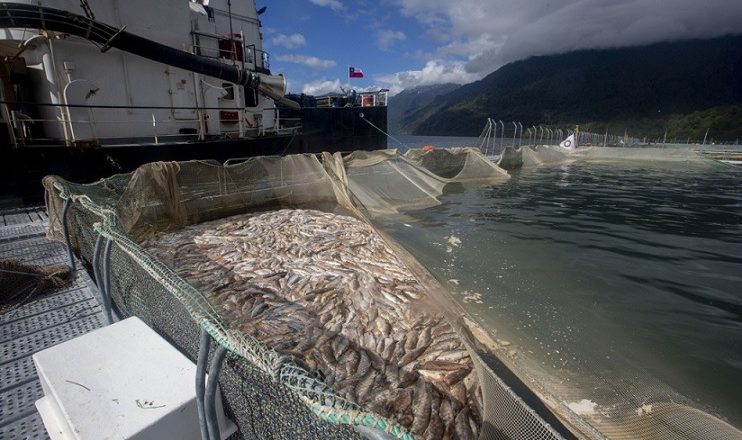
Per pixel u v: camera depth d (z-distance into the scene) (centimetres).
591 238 1126
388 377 472
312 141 2208
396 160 1465
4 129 974
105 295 410
